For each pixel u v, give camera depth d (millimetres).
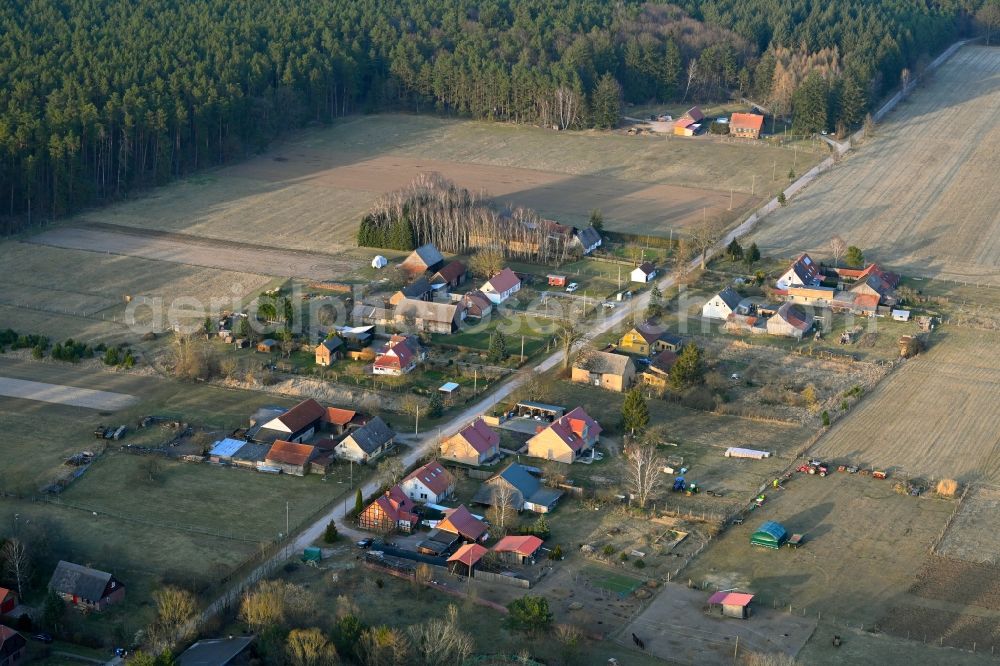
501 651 113938
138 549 131250
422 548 132500
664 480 150625
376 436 155500
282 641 110438
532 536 133500
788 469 153750
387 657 108812
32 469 148125
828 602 125000
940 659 115438
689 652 115688
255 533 135625
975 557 133875
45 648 113938
